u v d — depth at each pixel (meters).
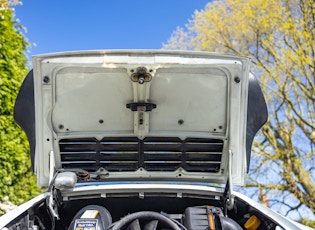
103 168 2.85
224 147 2.75
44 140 2.64
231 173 2.64
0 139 4.87
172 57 2.33
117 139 2.80
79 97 2.57
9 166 5.03
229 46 13.09
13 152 5.10
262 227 2.36
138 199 2.88
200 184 3.05
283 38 11.98
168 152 2.84
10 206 4.62
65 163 2.79
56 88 2.50
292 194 11.93
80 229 2.07
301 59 11.45
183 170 2.88
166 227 1.95
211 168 2.86
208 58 2.38
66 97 2.55
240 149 2.68
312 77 11.66
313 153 12.16
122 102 2.63
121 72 2.46
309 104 12.16
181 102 2.64
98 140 2.77
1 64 5.11
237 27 12.79
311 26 11.29
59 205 2.71
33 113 2.74
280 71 12.24
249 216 2.54
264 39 12.29
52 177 2.57
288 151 12.22
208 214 2.20
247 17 12.41
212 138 2.75
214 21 13.26
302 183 12.06
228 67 2.42
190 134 2.75
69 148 2.76
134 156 2.84
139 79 2.35
